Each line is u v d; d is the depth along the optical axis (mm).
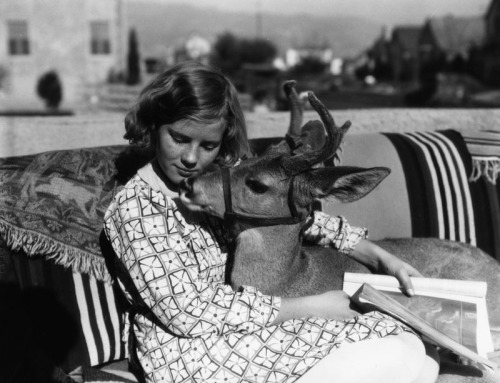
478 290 2812
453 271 3508
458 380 3061
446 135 4051
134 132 2779
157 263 2545
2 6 14406
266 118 4516
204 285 2590
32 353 2848
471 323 2799
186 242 2713
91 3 15234
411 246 3557
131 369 2898
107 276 3006
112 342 3025
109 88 15039
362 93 14289
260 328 2596
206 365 2543
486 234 3947
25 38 14625
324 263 3328
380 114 4645
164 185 2785
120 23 15562
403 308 2670
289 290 3135
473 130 4266
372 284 2932
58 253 2957
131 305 2902
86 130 4363
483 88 14055
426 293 2863
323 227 3207
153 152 2996
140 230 2580
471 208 3916
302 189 2943
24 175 3010
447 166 3904
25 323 2865
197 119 2604
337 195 2939
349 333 2578
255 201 2906
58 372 2885
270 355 2543
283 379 2527
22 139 4277
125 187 2676
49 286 2961
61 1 14797
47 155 3131
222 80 2717
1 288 2854
